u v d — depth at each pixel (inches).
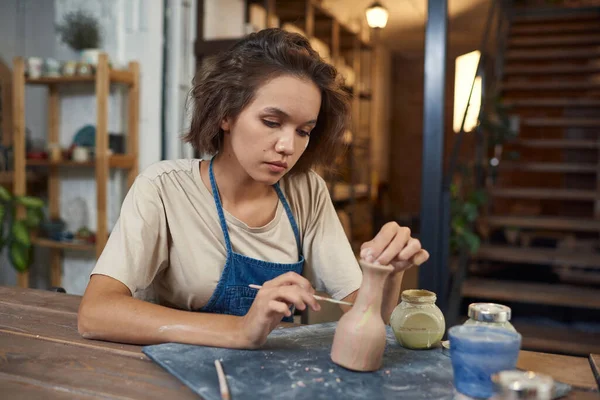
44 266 155.1
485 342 28.3
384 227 35.4
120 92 136.6
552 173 199.9
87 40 139.7
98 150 126.9
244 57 40.0
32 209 136.6
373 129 284.2
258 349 36.8
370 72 256.1
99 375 33.6
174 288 47.3
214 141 45.5
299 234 50.1
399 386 31.3
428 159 99.0
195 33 151.4
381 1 226.7
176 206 45.9
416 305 38.1
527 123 177.8
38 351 37.8
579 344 110.8
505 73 199.9
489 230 151.8
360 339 33.0
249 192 46.9
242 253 46.7
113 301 39.4
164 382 32.6
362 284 34.0
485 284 126.6
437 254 100.0
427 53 97.7
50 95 141.2
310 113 39.3
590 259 126.8
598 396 32.0
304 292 34.8
